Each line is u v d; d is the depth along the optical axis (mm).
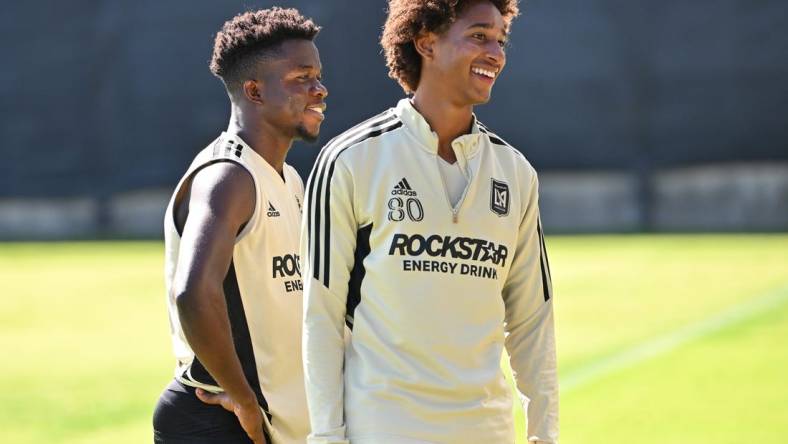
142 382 29938
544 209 78875
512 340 11594
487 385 10672
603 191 78312
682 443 21422
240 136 12602
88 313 43969
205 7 80125
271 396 12070
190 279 11117
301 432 12297
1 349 35938
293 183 12914
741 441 21438
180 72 80875
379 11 76062
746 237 69250
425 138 10641
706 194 77188
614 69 77438
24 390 28969
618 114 77688
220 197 11648
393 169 10562
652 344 33500
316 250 10617
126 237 79125
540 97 77938
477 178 10734
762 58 75625
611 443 21672
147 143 81688
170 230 12180
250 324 11961
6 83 83125
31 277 56031
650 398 25844
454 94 10711
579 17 77312
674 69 76875
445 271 10523
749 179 76500
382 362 10508
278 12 12883
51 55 82438
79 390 28922
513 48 77812
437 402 10469
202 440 11992
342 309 10688
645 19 76938
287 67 12586
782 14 75188
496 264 10789
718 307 40781
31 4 82500
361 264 10633
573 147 78062
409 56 10969
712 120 76625
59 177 82938
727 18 75938
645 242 67250
